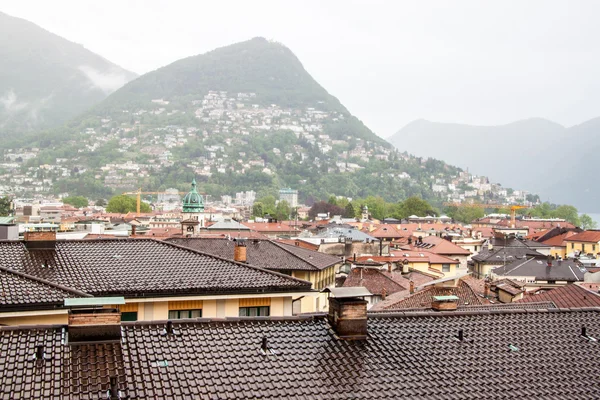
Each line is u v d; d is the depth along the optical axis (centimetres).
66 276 4050
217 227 16312
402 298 6069
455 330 3206
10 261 4156
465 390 2722
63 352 2598
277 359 2781
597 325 3400
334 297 3045
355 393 2614
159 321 2914
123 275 4162
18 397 2334
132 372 2561
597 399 2788
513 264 12812
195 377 2592
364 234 15712
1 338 2639
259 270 4566
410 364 2869
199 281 4225
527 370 2934
